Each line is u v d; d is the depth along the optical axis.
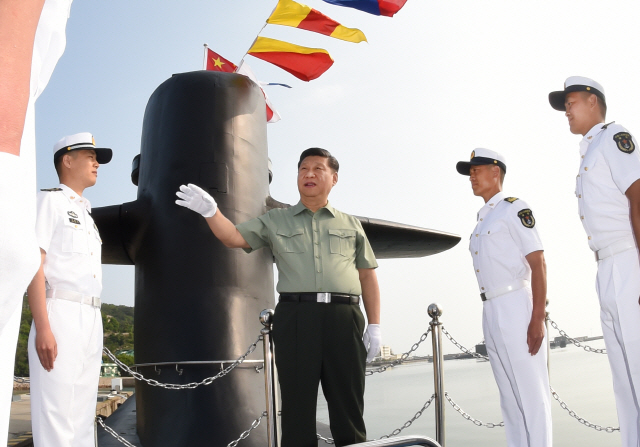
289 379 3.51
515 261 4.10
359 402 3.61
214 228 3.59
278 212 3.93
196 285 5.25
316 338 3.55
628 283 3.31
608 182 3.45
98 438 5.73
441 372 3.93
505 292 4.09
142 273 5.66
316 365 3.52
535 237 3.98
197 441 4.66
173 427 4.82
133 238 6.02
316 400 3.50
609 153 3.42
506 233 4.14
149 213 5.73
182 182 5.61
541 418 3.89
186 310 5.18
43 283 3.48
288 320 3.59
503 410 4.15
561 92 3.90
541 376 3.98
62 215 3.77
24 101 0.68
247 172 5.89
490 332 4.16
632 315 3.28
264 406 5.13
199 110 5.81
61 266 3.68
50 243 3.71
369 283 4.04
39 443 3.45
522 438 3.97
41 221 3.63
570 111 3.79
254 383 5.18
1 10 0.67
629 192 3.29
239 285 5.39
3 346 0.71
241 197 5.73
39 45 0.90
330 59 8.65
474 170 4.54
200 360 5.00
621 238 3.38
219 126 5.79
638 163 3.32
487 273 4.18
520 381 3.97
